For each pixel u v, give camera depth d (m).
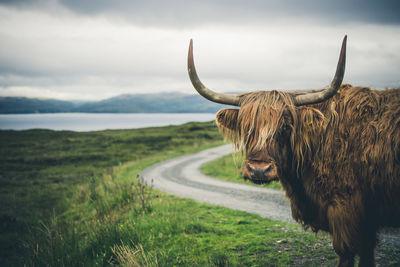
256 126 2.82
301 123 2.94
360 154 2.80
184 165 24.98
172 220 6.30
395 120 2.66
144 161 29.77
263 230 6.00
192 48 3.15
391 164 2.63
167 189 13.80
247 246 5.05
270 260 4.44
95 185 13.32
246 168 2.77
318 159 3.01
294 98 3.01
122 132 67.88
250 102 2.97
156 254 4.73
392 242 5.00
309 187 3.12
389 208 2.76
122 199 9.65
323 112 3.11
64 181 22.86
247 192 12.39
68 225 8.52
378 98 2.87
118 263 4.71
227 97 3.21
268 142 2.75
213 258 4.48
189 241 5.33
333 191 2.94
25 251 7.39
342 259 3.09
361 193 2.84
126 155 36.94
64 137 55.16
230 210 8.23
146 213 7.59
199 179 17.27
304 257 4.47
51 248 5.30
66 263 4.91
